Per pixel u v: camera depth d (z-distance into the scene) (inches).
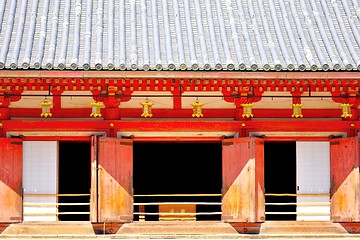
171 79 732.7
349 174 784.3
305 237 785.6
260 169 786.2
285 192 1189.7
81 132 793.6
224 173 796.6
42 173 809.5
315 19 884.0
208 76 726.5
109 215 773.9
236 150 788.6
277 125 804.0
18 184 781.3
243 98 795.4
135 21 865.5
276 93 799.1
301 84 756.6
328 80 740.7
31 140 805.2
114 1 916.6
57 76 718.5
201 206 1197.1
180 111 804.6
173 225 788.6
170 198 1198.3
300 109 791.7
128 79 732.7
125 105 799.7
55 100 793.6
